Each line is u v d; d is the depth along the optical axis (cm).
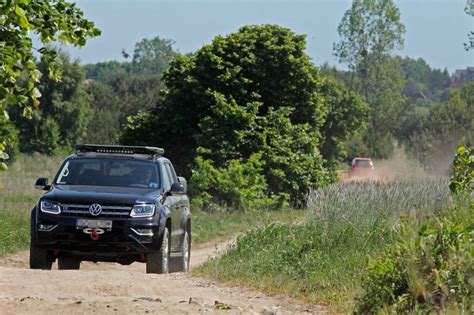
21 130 16650
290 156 8531
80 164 3572
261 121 8600
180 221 3678
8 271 2923
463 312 1991
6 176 11244
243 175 8081
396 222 3466
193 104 8725
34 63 2064
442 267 2194
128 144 8812
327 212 3938
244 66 8850
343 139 13862
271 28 9062
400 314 2147
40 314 2044
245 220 6912
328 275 2934
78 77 17550
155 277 3036
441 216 3116
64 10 2231
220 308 2253
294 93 8994
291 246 3422
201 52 8769
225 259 3522
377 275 2309
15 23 2028
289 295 2766
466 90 19250
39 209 3359
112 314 2073
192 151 8756
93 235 3303
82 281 2728
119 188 3469
